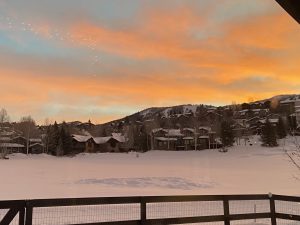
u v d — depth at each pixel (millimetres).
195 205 11625
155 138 94750
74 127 107312
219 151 75188
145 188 19844
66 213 9711
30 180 23953
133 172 33062
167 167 41906
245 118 103375
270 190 18828
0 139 81875
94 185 21078
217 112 105812
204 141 91875
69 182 22656
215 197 7109
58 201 5668
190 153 78250
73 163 52094
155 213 10273
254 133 92125
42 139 89688
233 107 106125
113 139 97188
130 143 96688
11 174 29625
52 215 9375
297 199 7684
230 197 7312
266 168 37812
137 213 10195
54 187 19500
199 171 34500
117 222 6188
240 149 74562
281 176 28031
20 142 89438
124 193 17219
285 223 8781
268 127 72938
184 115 112250
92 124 116000
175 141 94062
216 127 93562
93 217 9430
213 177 27469
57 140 87688
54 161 59438
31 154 84375
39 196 15492
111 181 23516
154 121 104875
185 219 6781
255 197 7613
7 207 5363
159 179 25172
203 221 6965
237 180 24953
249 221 9258
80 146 95062
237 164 45844
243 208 11273
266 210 11008
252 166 41344
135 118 140875
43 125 100250
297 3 1709
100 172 33156
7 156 76438
